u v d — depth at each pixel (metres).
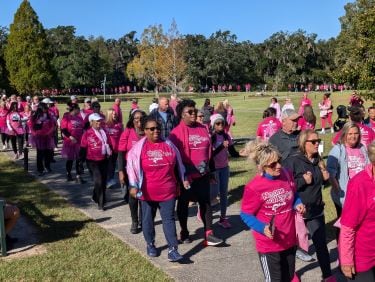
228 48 89.25
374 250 3.18
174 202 5.37
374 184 3.10
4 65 63.38
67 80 75.44
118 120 9.27
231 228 6.64
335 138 5.63
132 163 5.29
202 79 90.69
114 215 7.42
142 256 5.53
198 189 5.77
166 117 7.70
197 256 5.56
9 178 10.37
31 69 57.75
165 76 77.38
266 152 3.64
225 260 5.43
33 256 5.52
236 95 67.25
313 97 50.16
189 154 5.69
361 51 11.45
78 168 9.88
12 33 58.12
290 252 3.79
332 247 5.76
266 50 92.12
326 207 7.36
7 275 4.96
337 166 5.03
